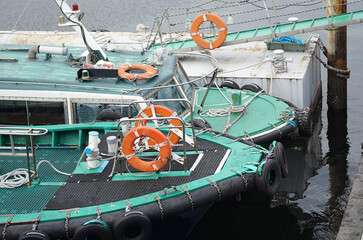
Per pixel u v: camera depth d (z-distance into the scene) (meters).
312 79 15.55
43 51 12.50
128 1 26.06
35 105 11.33
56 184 9.15
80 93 11.20
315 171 12.88
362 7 21.72
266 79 14.26
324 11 22.31
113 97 11.11
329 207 11.34
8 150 10.41
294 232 10.52
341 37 15.41
